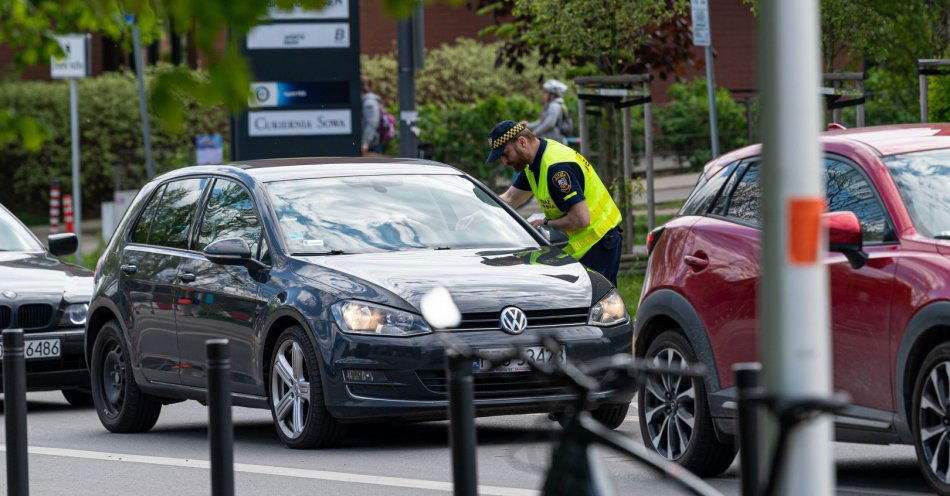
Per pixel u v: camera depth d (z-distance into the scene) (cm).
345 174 3192
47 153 9044
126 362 3334
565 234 3189
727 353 2423
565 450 1098
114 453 3012
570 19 5475
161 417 3622
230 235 3112
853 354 2231
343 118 5866
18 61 2247
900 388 2158
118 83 9100
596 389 1088
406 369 2739
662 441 2569
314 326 2809
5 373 2114
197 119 8975
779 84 1140
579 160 3547
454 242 3072
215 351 1741
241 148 5859
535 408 2764
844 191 2344
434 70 9119
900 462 2612
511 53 6581
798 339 1133
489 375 2742
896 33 5316
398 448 2878
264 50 5834
